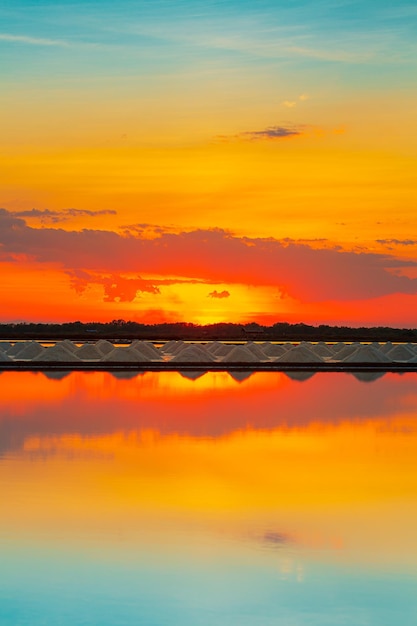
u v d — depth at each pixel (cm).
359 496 1900
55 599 1298
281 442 2612
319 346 7606
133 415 3197
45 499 1827
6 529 1611
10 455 2306
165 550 1502
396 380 4978
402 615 1257
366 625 1223
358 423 3039
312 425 2980
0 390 4091
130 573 1398
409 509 1792
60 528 1620
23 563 1438
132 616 1245
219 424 2986
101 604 1281
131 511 1742
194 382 4703
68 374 5212
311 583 1361
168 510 1758
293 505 1814
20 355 6538
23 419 3042
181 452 2414
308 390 4275
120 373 5347
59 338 12938
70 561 1445
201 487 1969
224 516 1717
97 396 3850
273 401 3722
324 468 2214
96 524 1647
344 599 1305
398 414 3294
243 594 1320
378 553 1500
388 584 1363
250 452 2433
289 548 1522
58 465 2184
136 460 2280
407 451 2472
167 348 7731
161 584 1355
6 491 1892
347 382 4800
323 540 1566
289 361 6338
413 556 1487
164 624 1219
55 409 3353
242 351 6331
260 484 2012
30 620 1229
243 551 1502
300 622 1229
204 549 1509
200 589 1334
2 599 1299
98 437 2647
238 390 4231
